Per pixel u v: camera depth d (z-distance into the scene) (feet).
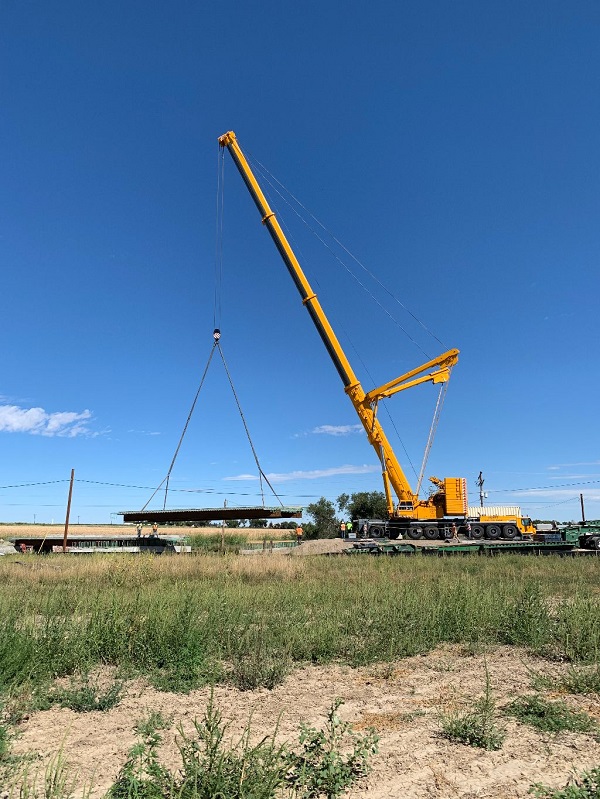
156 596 34.45
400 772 14.73
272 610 35.81
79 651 24.70
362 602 36.76
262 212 118.32
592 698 20.81
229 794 12.12
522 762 15.34
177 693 21.79
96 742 16.65
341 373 115.75
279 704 20.52
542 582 51.98
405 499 114.42
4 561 79.00
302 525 195.83
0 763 14.87
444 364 111.75
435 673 24.70
